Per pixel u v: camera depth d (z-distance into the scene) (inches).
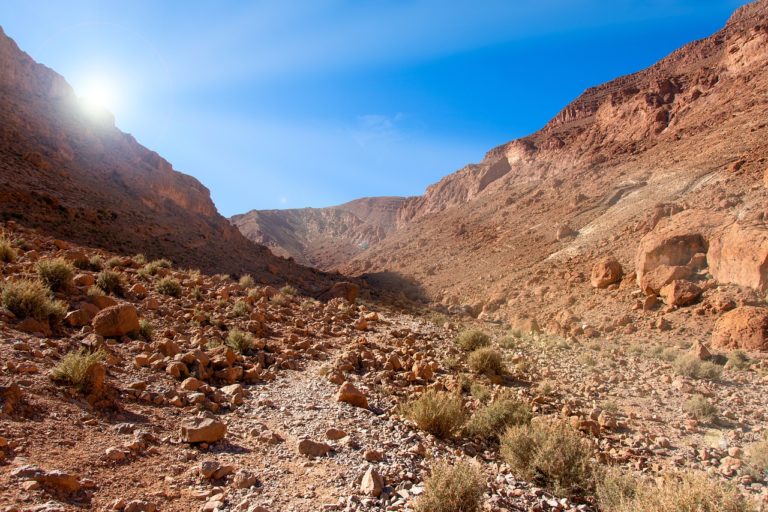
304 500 159.3
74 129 2031.3
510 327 1086.4
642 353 713.6
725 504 164.9
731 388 497.0
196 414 225.3
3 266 385.7
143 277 573.3
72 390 202.5
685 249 1096.8
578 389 460.4
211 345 356.5
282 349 410.3
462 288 2327.8
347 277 2891.2
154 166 2486.5
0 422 162.4
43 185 1358.3
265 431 220.4
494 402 317.4
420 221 5408.5
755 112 2340.1
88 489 141.3
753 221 997.2
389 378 373.4
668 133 3233.3
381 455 208.1
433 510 156.8
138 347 296.0
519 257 2442.2
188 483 159.5
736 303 875.4
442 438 261.0
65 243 668.1
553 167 4473.4
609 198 2522.1
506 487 203.9
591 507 203.3
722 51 4045.3
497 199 4520.2
